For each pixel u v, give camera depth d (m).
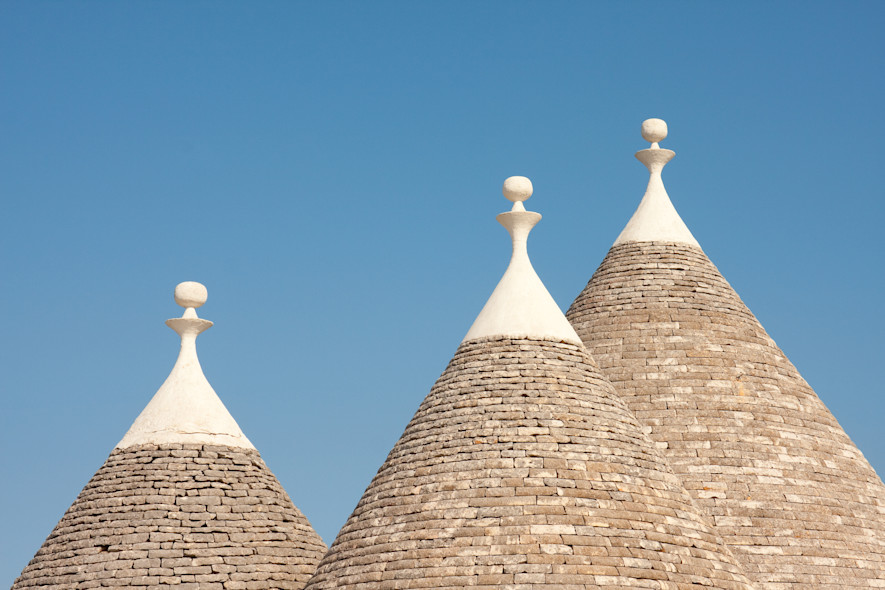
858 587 49.00
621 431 42.78
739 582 40.84
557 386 43.38
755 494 50.09
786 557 48.81
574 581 38.44
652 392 52.62
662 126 60.00
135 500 48.78
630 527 40.03
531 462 41.06
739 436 51.53
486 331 45.28
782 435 52.00
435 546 39.84
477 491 40.66
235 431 51.78
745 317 56.16
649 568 39.22
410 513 41.06
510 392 43.12
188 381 51.97
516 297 45.84
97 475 50.25
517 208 47.47
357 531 42.03
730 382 53.09
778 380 54.03
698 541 40.97
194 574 47.38
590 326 55.56
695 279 56.62
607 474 41.16
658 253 57.50
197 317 52.88
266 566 48.41
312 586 42.12
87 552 47.69
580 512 39.94
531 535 39.34
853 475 52.47
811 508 50.31
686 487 50.03
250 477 50.62
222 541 48.31
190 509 48.78
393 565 40.06
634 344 54.22
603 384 44.47
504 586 38.50
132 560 47.25
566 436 41.88
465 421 42.69
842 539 49.94
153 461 49.84
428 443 42.72
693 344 54.00
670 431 51.47
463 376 44.28
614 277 57.19
